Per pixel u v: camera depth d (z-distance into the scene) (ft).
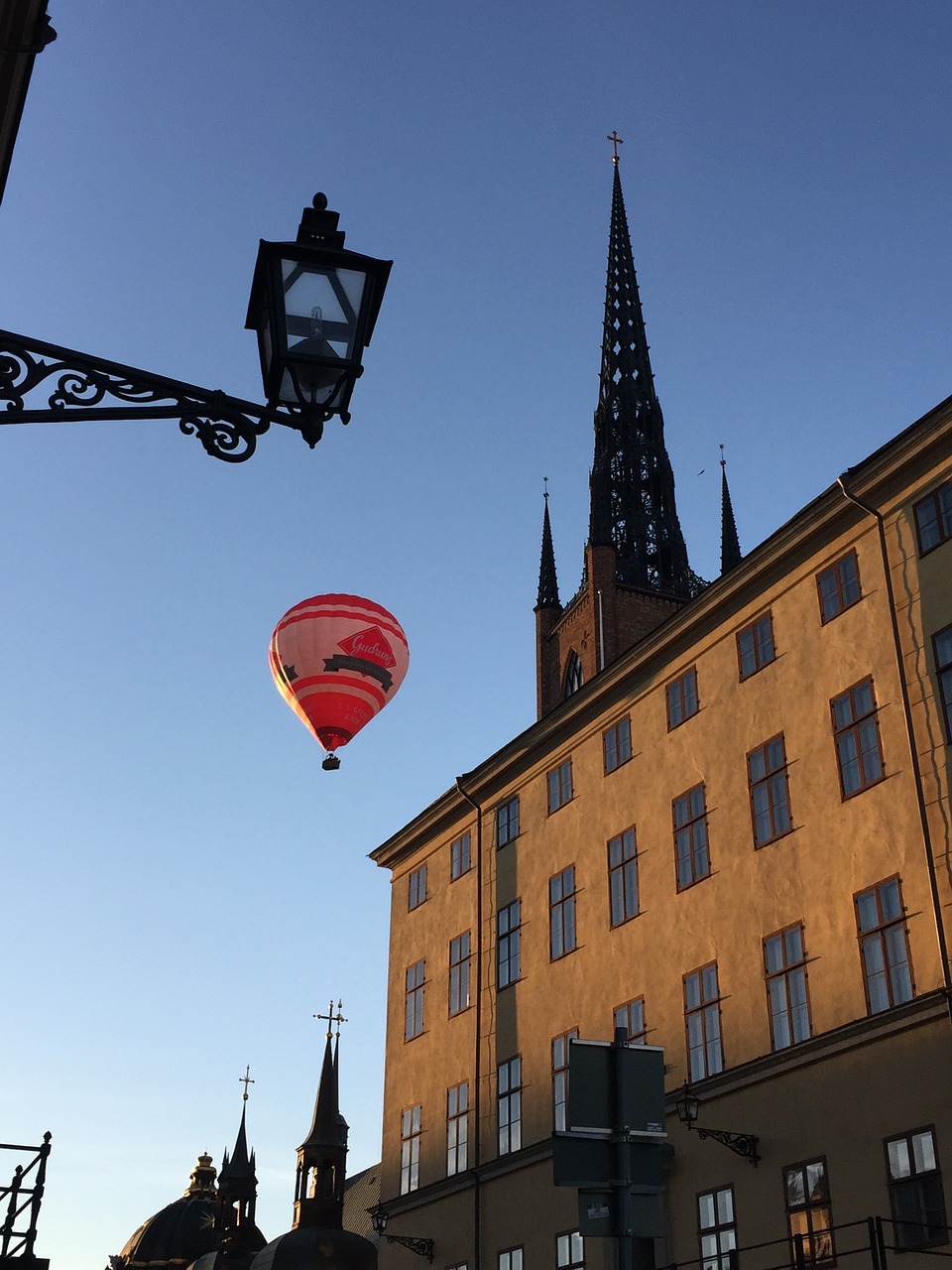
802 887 92.84
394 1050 142.10
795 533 100.12
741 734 102.83
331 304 25.16
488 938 130.21
